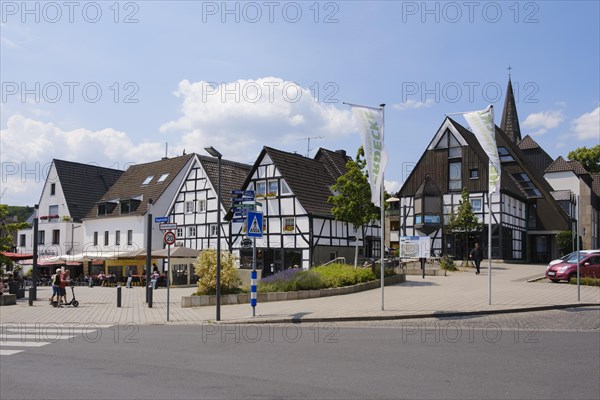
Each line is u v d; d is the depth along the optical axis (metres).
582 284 24.09
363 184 26.45
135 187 52.53
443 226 42.88
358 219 26.39
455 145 43.91
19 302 24.83
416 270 30.59
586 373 8.63
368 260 35.62
